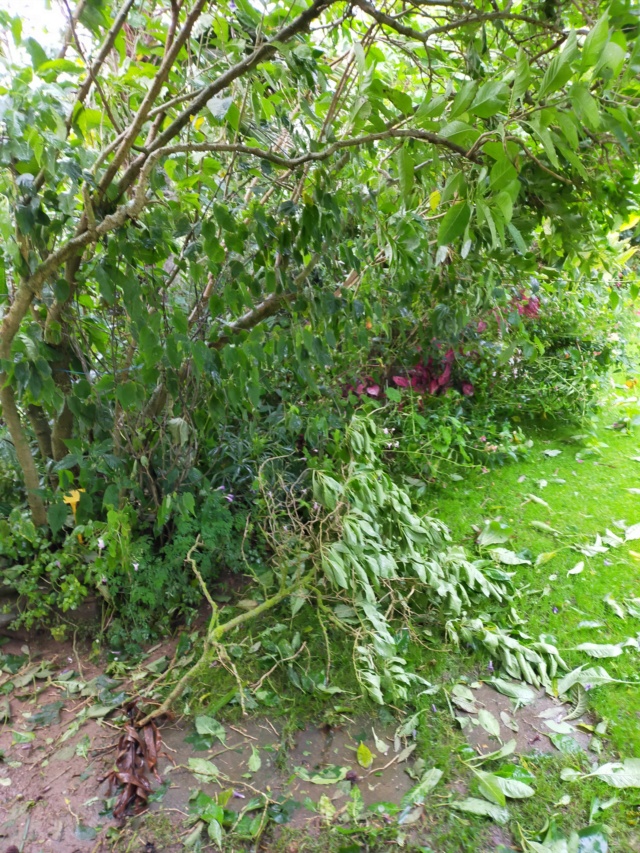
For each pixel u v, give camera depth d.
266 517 2.46
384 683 1.98
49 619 2.27
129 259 1.82
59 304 1.96
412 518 2.38
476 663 2.16
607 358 3.94
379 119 1.56
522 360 3.78
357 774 1.75
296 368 2.53
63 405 2.13
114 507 2.08
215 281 2.24
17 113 1.51
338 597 2.24
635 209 2.21
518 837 1.56
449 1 1.80
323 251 2.32
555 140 1.29
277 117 2.19
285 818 1.61
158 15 2.29
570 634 2.27
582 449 3.72
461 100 1.26
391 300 3.13
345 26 2.26
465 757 1.78
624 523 2.94
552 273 3.14
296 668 2.12
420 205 2.71
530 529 2.91
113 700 2.00
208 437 2.49
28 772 1.76
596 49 1.08
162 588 2.30
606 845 1.52
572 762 1.76
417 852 1.52
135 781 1.67
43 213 1.71
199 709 1.98
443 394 3.72
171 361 1.89
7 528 2.14
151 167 1.73
